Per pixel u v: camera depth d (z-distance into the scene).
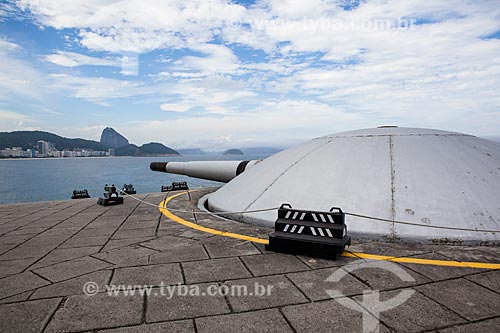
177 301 2.95
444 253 4.21
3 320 2.65
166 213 7.27
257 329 2.49
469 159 5.84
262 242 4.77
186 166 11.70
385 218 4.98
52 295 3.10
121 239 5.09
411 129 7.19
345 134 7.55
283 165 7.12
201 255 4.22
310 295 3.05
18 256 4.31
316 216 4.39
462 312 2.72
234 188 7.68
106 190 8.76
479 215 4.79
